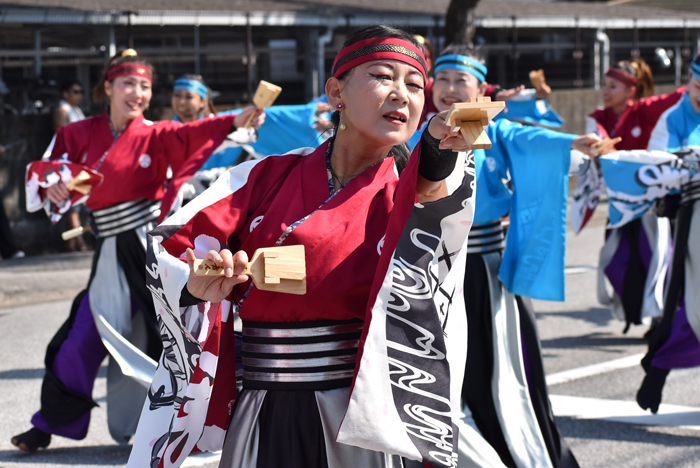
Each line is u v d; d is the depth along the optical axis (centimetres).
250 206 201
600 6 2414
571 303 721
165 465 194
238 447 194
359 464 190
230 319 204
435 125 167
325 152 200
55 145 413
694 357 403
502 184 345
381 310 182
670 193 447
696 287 408
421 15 1767
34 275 869
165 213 389
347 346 192
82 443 407
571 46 2073
